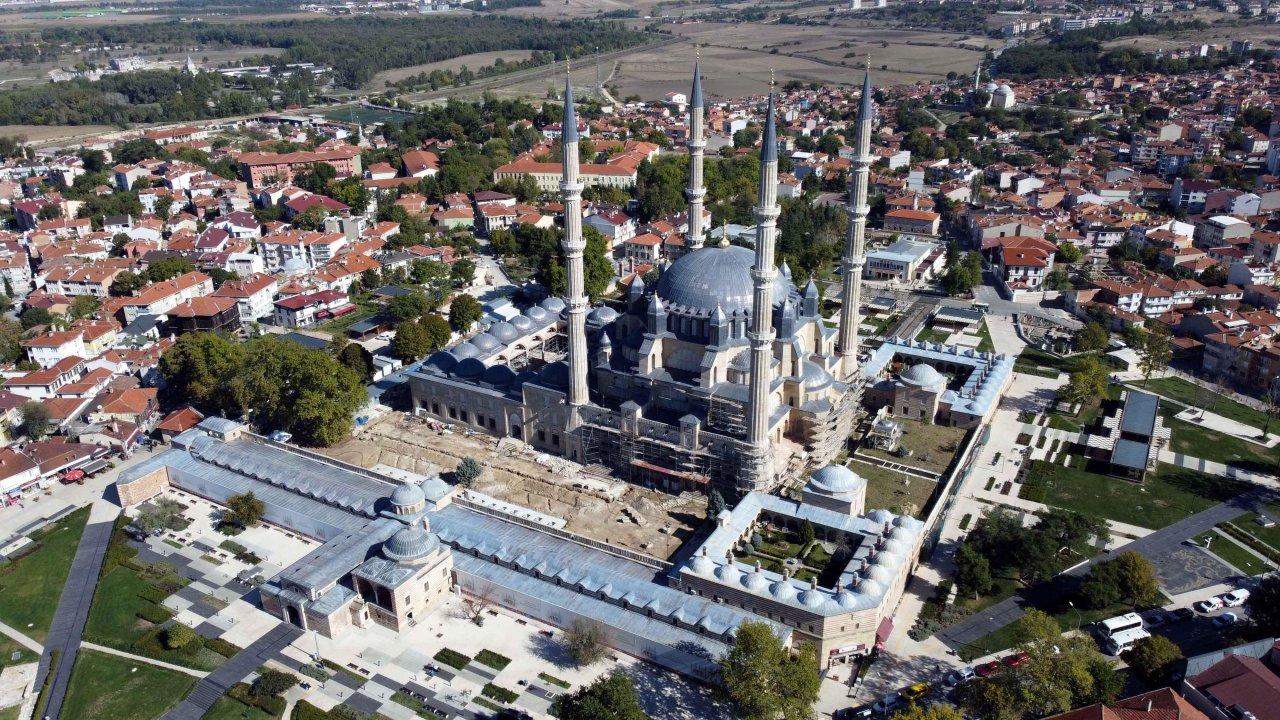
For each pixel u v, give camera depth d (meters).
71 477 179.88
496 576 143.12
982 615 137.62
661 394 176.12
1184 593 141.50
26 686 127.31
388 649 133.12
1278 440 190.50
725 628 127.19
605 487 171.12
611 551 148.62
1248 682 113.06
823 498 153.88
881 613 132.00
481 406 193.62
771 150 141.62
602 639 133.12
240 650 133.00
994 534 145.25
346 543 147.25
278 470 172.38
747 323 173.00
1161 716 108.38
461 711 120.81
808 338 185.00
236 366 197.38
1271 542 154.50
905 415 196.00
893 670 126.88
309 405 180.75
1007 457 184.25
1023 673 115.94
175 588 146.75
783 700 113.19
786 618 128.38
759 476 160.25
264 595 140.25
